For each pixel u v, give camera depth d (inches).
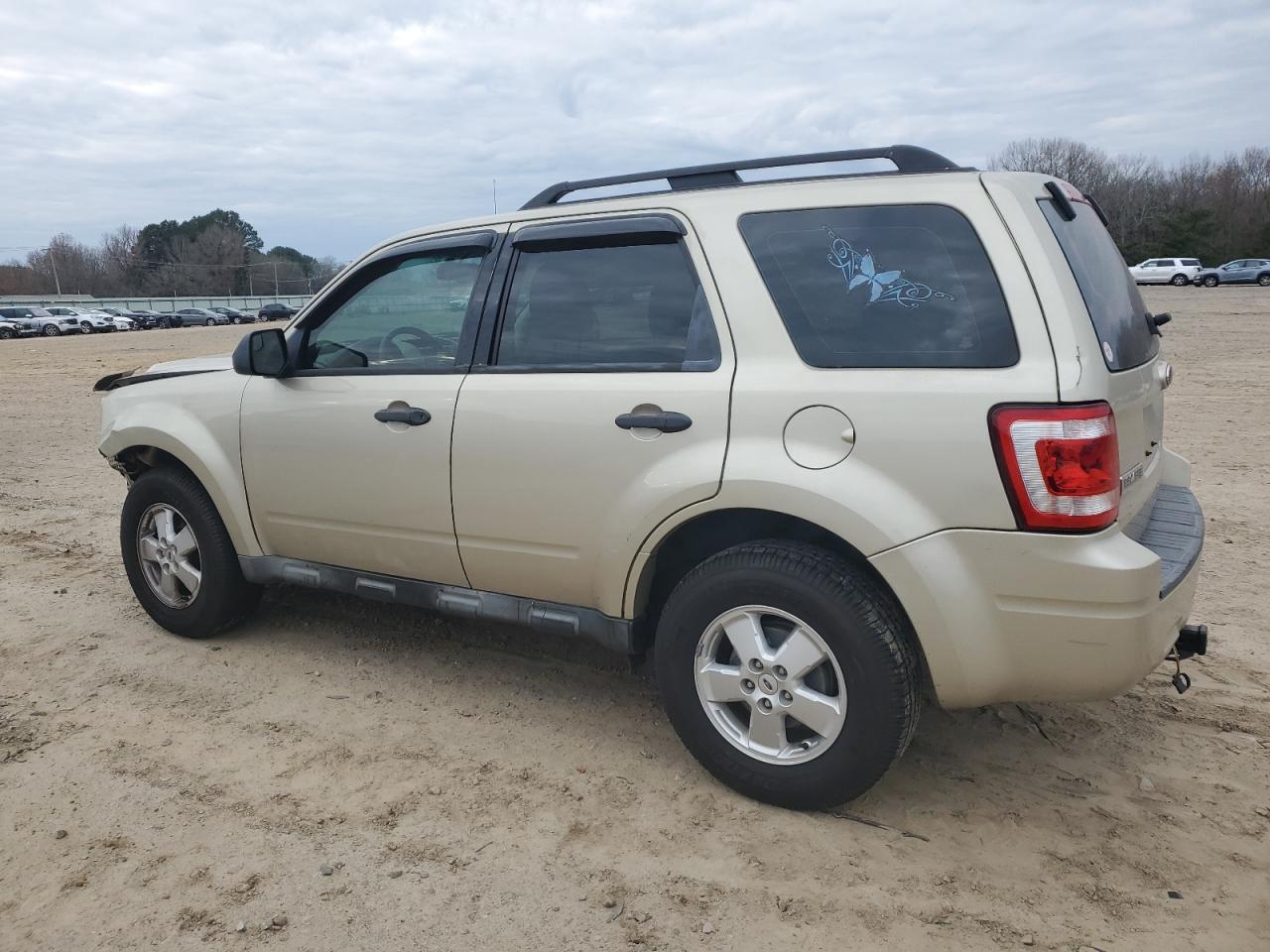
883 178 115.6
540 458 130.4
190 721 145.4
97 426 479.5
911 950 95.7
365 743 138.6
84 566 224.1
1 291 4259.4
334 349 155.8
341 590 158.2
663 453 120.6
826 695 114.5
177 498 171.0
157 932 99.0
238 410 162.2
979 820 118.3
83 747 137.3
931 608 105.9
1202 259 2687.0
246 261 4763.8
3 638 178.7
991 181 109.4
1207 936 97.0
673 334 124.2
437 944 97.0
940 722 144.2
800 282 116.5
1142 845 112.7
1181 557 113.8
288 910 102.1
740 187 124.2
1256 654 164.9
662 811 120.4
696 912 101.7
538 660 168.7
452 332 143.9
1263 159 3344.0
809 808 118.4
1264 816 118.1
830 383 111.2
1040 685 106.0
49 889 106.1
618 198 132.6
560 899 103.8
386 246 152.2
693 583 120.8
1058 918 100.1
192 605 173.8
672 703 125.0
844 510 108.2
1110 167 3331.7
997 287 105.4
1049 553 101.1
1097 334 105.8
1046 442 99.8
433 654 171.6
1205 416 408.5
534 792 125.0
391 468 144.7
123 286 4456.2
